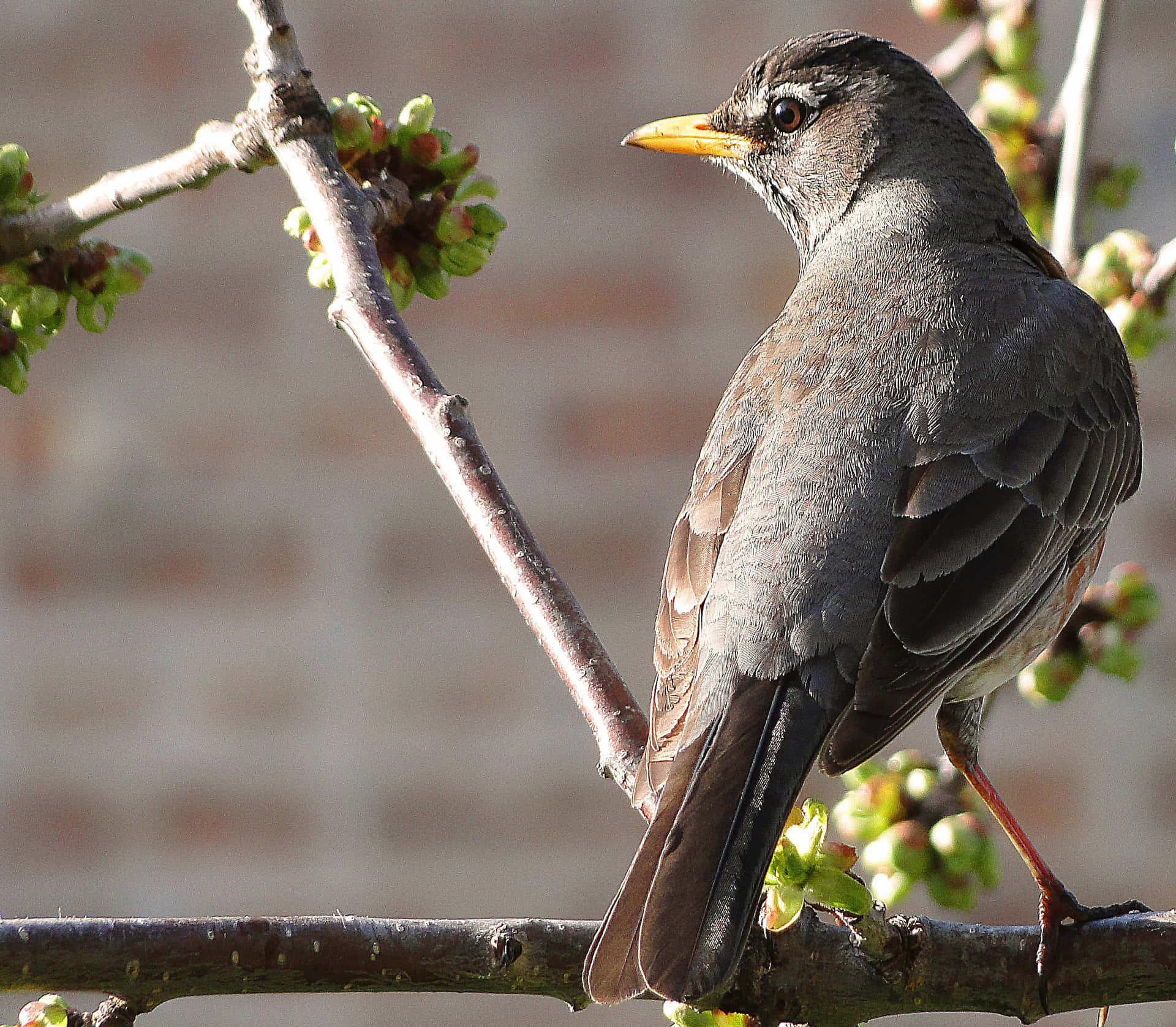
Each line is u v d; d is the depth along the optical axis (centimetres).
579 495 1048
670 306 1071
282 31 614
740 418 702
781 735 580
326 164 611
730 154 873
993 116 870
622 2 1108
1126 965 558
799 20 1110
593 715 575
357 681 1029
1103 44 815
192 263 1067
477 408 1057
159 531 1039
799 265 1071
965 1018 1025
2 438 1042
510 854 1019
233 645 1030
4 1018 933
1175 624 1043
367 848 1015
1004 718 1042
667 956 493
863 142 828
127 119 1092
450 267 633
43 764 1016
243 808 1017
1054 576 675
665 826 533
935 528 638
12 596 1028
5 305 604
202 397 1054
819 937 538
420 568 1042
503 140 1096
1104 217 1103
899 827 723
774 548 637
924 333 706
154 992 513
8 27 1094
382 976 520
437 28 1113
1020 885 1024
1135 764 1036
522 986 525
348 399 1055
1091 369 725
